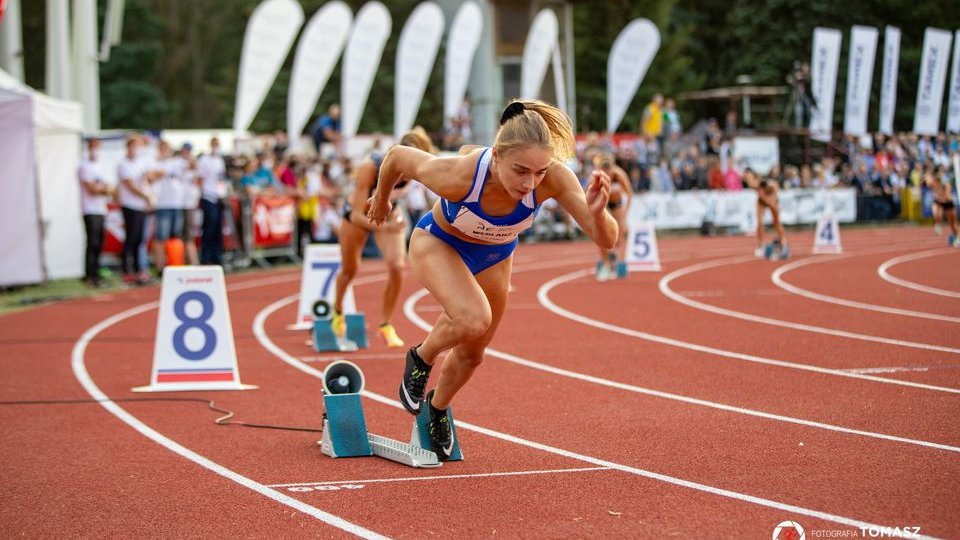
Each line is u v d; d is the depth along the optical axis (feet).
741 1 148.15
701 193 94.53
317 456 19.70
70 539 14.97
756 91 115.24
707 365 28.45
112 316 43.01
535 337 34.60
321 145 74.49
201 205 59.41
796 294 45.78
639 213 89.92
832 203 102.94
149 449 20.51
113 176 61.46
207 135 87.81
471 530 14.79
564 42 117.50
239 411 24.09
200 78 176.14
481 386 26.27
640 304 43.32
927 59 110.11
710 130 101.35
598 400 24.17
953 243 76.02
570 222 89.45
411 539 14.51
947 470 17.22
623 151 90.53
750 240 87.45
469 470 18.28
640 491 16.57
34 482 18.16
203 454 19.97
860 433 20.11
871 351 30.04
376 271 62.59
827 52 107.76
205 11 178.50
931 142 113.09
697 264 63.82
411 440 19.35
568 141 15.79
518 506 15.94
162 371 27.02
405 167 16.85
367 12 76.69
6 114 50.65
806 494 16.03
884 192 106.42
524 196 15.81
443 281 16.92
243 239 63.77
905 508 15.12
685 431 20.75
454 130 85.35
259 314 42.73
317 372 29.04
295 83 74.33
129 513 16.19
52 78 64.90
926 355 29.12
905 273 55.06
